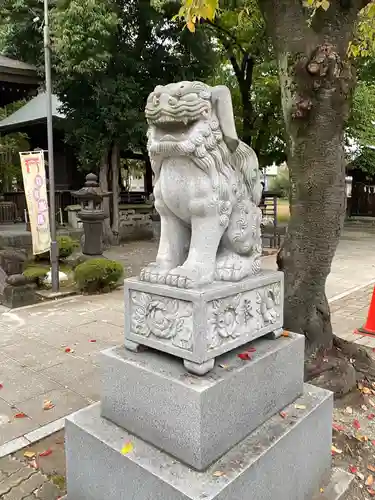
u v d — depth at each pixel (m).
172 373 1.86
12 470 2.53
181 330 1.88
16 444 2.76
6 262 6.22
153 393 1.88
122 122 11.36
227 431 1.86
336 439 2.87
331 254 3.35
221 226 2.10
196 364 1.83
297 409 2.25
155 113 1.95
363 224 19.64
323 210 3.19
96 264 6.82
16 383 3.61
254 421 2.04
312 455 2.28
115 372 2.05
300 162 3.17
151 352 2.12
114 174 12.98
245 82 11.81
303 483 2.22
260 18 6.50
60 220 14.37
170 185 2.07
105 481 1.96
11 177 18.30
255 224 2.33
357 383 3.55
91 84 11.06
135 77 11.82
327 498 2.30
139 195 19.45
